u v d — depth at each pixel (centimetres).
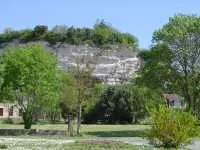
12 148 3456
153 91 7438
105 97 11025
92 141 4169
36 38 18488
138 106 10881
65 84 6431
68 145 3809
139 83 7488
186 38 7225
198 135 3578
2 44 18500
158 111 3578
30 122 6319
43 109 6406
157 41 7325
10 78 6244
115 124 10619
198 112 7262
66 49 17825
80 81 6425
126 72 17288
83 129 7762
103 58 17512
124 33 19188
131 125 9806
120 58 17762
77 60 6706
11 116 10706
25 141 4459
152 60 7312
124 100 10994
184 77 7300
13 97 6297
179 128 3509
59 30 18638
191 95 7325
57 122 9894
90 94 6519
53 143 4116
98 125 9725
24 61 6272
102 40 18425
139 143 4400
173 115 3534
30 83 6231
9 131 5944
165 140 3547
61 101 6438
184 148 3556
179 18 7300
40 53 6391
